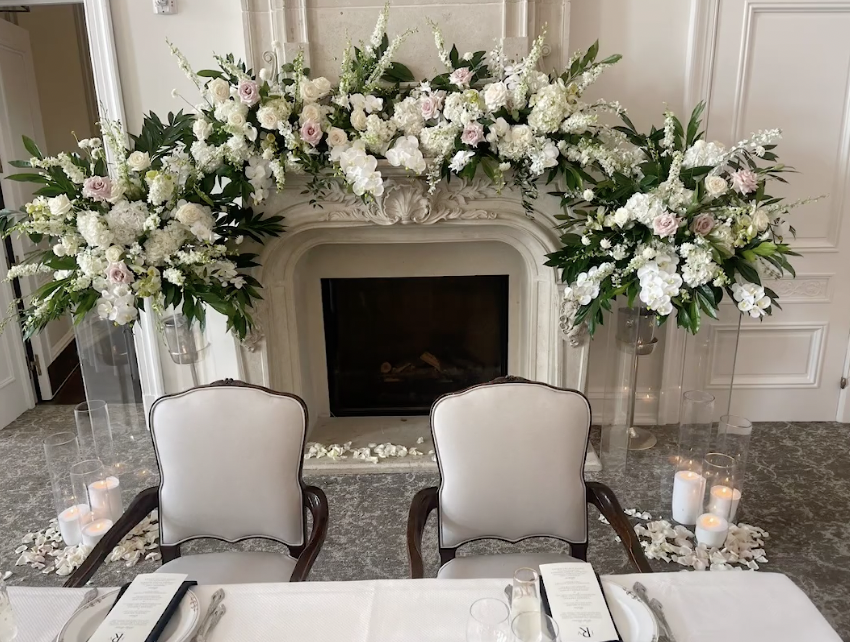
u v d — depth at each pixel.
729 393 2.96
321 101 2.53
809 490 2.64
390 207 2.58
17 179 2.04
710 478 2.29
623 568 2.19
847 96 2.79
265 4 2.52
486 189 2.61
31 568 2.22
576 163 2.37
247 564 1.66
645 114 2.77
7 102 3.46
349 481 2.80
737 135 2.81
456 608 1.16
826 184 2.90
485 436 1.63
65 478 2.29
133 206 2.08
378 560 2.26
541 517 1.66
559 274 2.72
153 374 3.08
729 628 1.10
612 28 2.67
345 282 3.26
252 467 1.66
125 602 1.16
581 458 1.66
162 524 1.70
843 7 2.67
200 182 2.32
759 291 2.09
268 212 2.62
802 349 3.16
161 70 2.66
